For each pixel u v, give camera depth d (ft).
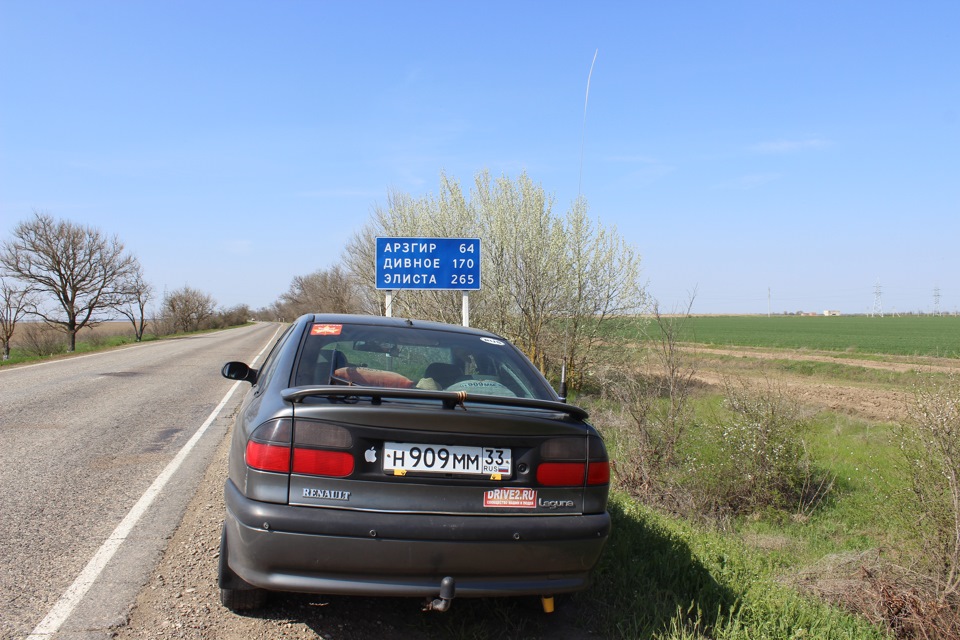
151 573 13.03
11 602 11.51
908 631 12.64
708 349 122.83
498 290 51.70
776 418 23.20
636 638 11.02
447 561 9.48
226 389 47.21
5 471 21.13
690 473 22.40
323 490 9.43
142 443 26.55
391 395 9.65
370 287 83.41
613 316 51.06
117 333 209.05
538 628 11.44
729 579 13.61
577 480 10.48
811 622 12.10
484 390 12.29
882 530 18.93
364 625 11.11
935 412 15.20
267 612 11.42
